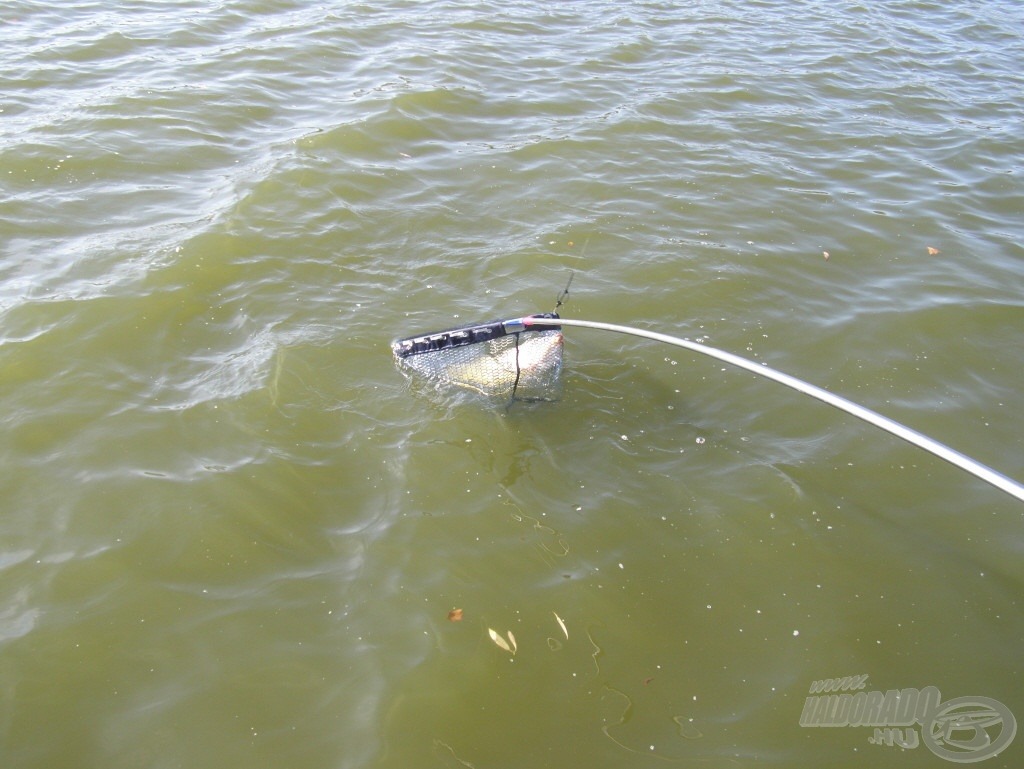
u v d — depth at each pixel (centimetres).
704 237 421
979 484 314
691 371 349
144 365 339
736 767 245
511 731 250
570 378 342
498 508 299
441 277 389
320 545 288
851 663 267
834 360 359
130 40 570
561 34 638
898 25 706
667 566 287
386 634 268
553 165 471
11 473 300
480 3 683
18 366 333
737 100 550
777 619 276
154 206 421
